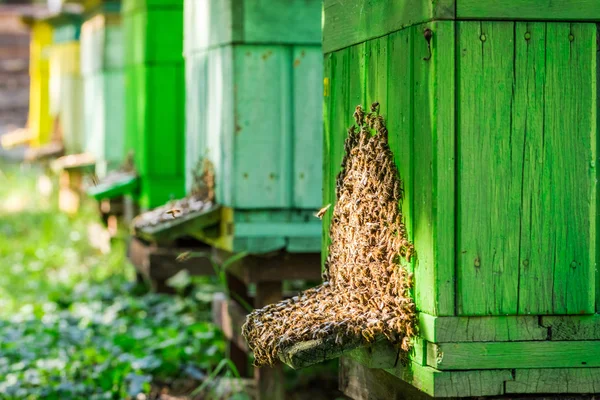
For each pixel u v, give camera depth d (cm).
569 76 393
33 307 1072
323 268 504
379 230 427
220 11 698
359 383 487
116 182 991
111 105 1174
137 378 782
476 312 392
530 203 393
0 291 1199
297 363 397
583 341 399
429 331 394
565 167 395
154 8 954
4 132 2558
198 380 828
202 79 746
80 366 802
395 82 417
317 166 698
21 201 1986
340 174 468
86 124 1320
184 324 966
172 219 703
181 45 956
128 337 889
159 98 959
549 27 391
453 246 390
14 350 848
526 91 391
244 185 688
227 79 688
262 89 688
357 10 455
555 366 398
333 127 491
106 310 1054
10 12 2558
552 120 393
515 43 389
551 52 392
